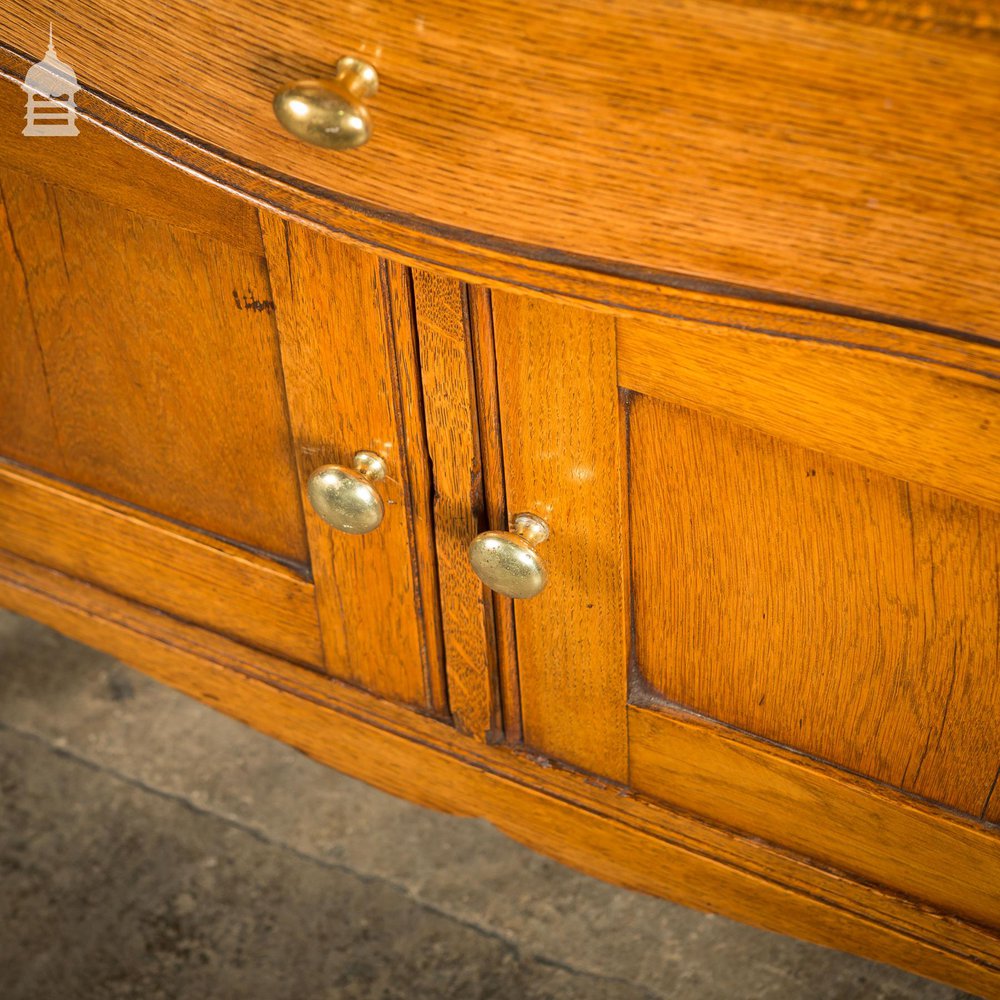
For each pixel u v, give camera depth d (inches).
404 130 20.6
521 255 21.2
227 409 32.7
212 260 29.7
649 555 28.6
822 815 30.7
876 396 22.7
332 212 22.5
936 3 16.2
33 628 47.7
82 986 38.1
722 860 33.1
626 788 33.7
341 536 32.6
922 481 23.3
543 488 28.3
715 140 18.6
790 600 27.5
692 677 30.5
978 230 17.8
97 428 35.8
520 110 19.6
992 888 29.5
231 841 41.5
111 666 46.5
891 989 37.1
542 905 39.7
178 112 22.6
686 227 19.7
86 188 30.0
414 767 36.7
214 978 38.2
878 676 27.5
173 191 28.8
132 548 37.9
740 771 31.1
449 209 21.2
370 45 20.0
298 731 38.7
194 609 38.4
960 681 26.5
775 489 25.9
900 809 29.3
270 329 30.2
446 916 39.6
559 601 30.4
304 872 40.7
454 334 26.6
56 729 44.6
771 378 23.6
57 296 33.1
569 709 32.8
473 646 32.6
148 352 32.8
